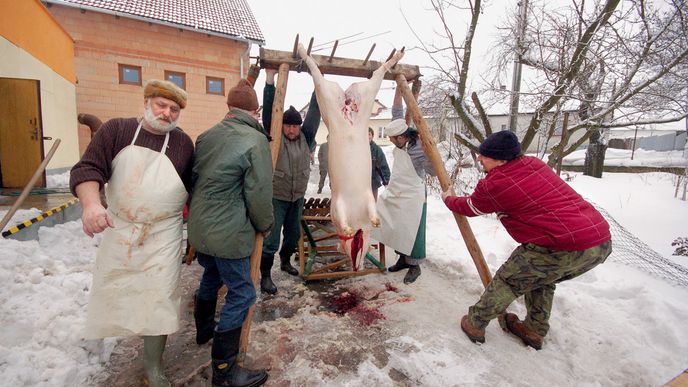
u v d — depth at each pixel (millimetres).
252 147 2066
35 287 2750
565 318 3004
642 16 4879
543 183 2410
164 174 1963
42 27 7742
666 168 11945
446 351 2627
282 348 2623
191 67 12453
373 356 2559
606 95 5805
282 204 3527
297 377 2314
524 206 2422
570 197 2420
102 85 11289
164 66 12047
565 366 2545
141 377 2256
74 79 9953
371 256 4180
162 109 1920
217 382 2156
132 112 11734
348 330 2879
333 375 2348
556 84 5594
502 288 2600
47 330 2365
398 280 3941
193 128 12781
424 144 3268
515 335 2879
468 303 3439
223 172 2018
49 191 5910
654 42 5051
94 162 1814
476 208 2670
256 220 2195
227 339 2125
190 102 12578
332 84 2719
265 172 2129
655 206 7418
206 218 2039
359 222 2670
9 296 2570
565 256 2355
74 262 3697
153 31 11789
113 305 1905
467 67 6000
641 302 3020
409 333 2863
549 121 6344
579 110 5992
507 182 2424
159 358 2135
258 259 2447
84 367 2244
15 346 2209
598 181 10391
